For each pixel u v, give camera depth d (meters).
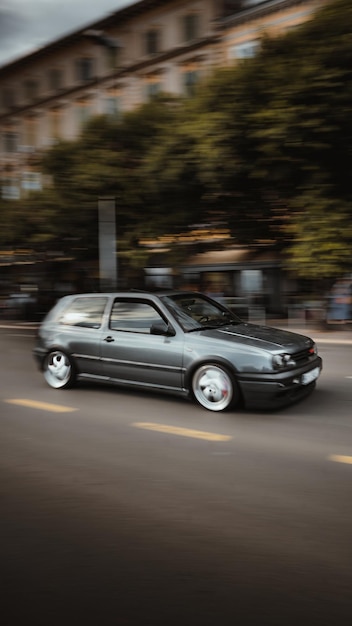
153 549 2.94
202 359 5.96
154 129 20.86
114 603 2.46
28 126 41.44
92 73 37.47
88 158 21.03
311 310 17.03
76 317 7.32
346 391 6.97
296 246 14.86
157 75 33.78
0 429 5.46
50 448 4.77
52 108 39.72
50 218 21.42
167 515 3.36
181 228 19.58
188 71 32.19
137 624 2.30
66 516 3.39
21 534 3.17
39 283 28.80
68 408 6.27
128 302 6.88
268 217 18.72
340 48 13.01
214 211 19.12
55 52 39.22
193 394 6.12
